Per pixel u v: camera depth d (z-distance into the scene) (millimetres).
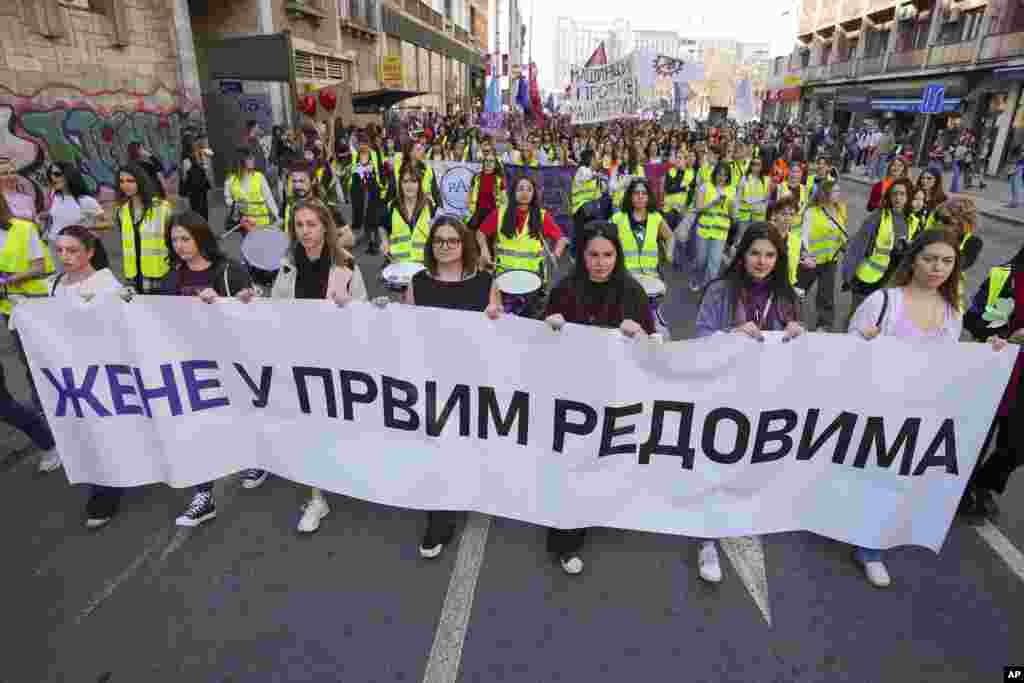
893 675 2584
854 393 2844
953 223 5254
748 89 22656
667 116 29859
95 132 12195
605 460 2984
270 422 3348
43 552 3264
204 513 3480
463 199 10312
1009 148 25484
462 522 3541
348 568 3164
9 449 4168
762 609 2932
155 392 3230
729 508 3039
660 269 9438
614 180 10477
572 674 2562
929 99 18672
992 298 3473
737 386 2836
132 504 3693
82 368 3264
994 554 3346
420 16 39938
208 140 16062
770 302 3096
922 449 2914
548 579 3102
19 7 10445
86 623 2799
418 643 2711
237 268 3639
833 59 48188
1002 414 3340
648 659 2643
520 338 2896
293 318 3121
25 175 10672
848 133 31094
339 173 14500
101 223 6594
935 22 32344
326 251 3623
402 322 3012
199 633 2752
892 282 3143
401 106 35188
